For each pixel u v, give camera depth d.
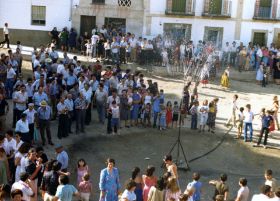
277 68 31.03
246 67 32.53
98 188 14.84
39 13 33.72
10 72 21.42
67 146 17.98
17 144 13.34
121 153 18.08
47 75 22.70
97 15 34.16
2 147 12.53
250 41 34.78
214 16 34.53
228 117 23.30
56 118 20.61
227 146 19.83
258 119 23.39
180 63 31.27
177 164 17.41
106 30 32.44
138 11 34.28
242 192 11.99
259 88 29.48
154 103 21.19
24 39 33.84
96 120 21.36
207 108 21.11
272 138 21.12
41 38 34.00
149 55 31.08
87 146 18.34
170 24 34.56
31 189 10.89
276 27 34.59
